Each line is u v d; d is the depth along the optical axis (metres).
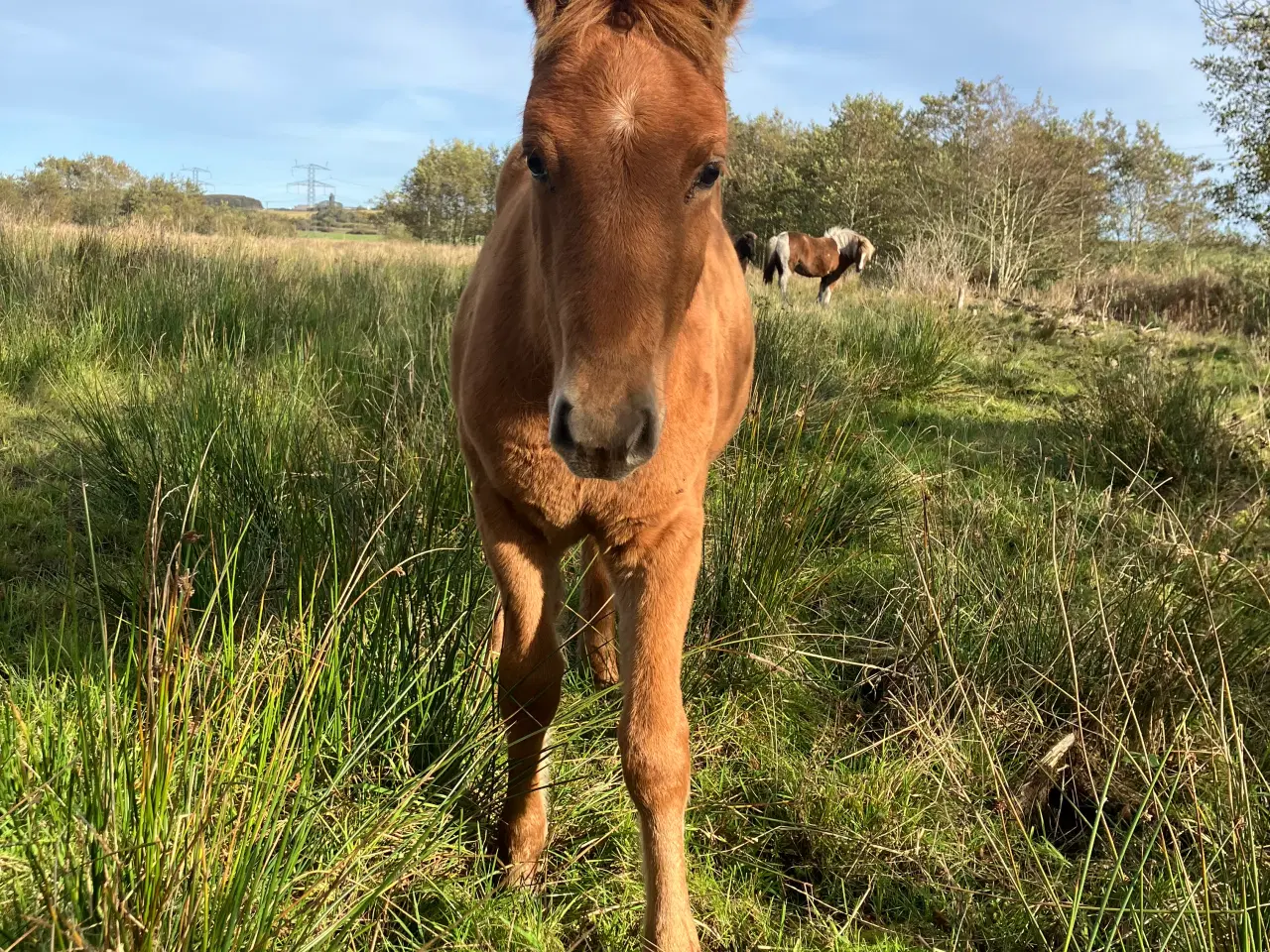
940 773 2.28
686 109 1.47
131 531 3.24
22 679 2.10
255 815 1.42
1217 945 1.62
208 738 1.43
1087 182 18.77
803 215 25.83
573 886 1.91
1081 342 7.88
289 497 3.01
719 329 2.35
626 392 1.42
